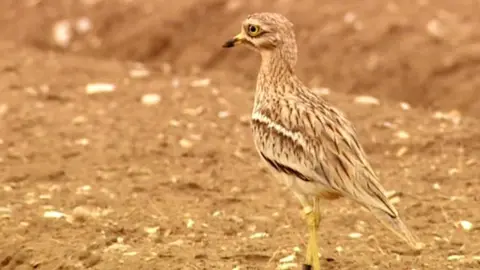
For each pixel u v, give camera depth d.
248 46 12.29
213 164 16.06
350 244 12.73
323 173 11.04
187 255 12.27
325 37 23.41
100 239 12.86
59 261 12.19
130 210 14.03
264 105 11.85
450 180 15.16
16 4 27.12
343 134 11.18
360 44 23.03
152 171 15.70
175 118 18.09
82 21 26.17
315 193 11.26
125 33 25.48
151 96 19.20
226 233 13.23
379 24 23.31
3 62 21.44
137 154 16.39
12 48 23.14
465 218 13.53
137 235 13.12
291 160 11.32
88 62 22.08
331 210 14.07
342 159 10.96
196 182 15.09
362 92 22.42
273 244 12.73
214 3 25.25
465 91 21.48
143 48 25.06
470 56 22.08
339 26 23.52
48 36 26.14
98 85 19.78
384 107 19.02
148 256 12.24
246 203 14.41
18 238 12.87
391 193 14.53
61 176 15.50
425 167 15.77
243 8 24.92
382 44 22.91
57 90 19.73
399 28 23.12
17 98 19.11
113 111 18.52
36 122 17.86
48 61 21.73
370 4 24.17
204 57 24.36
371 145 16.72
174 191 14.90
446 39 22.77
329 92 19.91
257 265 12.05
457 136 16.97
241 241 12.90
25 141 16.97
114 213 13.91
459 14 23.75
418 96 22.00
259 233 13.22
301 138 11.25
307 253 11.41
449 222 13.43
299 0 24.70
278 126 11.49
